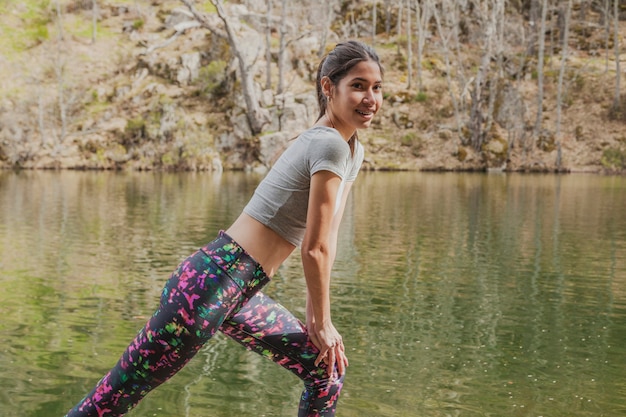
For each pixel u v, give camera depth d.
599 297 5.75
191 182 20.41
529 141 29.89
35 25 35.44
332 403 2.39
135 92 31.25
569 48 36.28
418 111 31.36
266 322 2.29
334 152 2.08
